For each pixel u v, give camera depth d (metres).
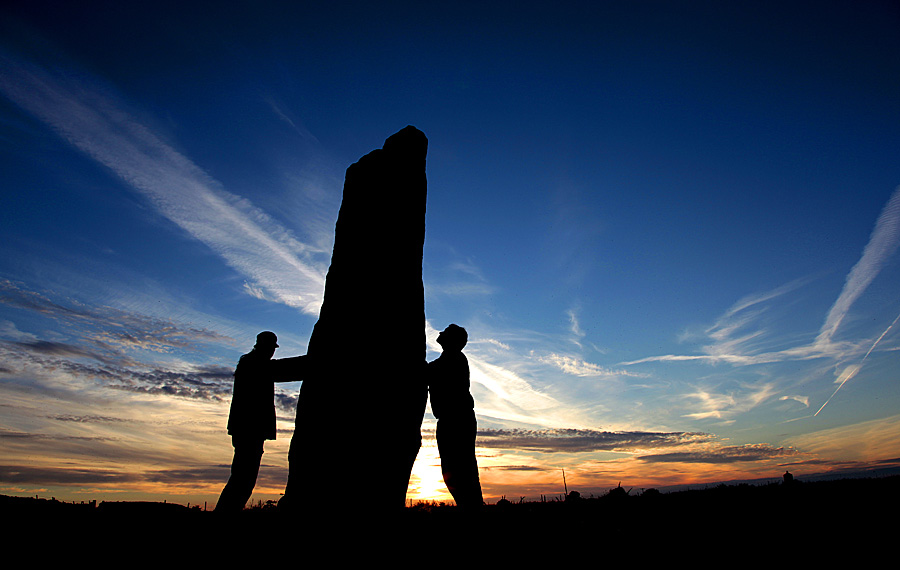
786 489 13.05
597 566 6.96
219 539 7.48
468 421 9.65
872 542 7.85
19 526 7.60
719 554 7.54
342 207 10.81
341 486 8.52
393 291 9.80
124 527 7.84
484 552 7.39
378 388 9.14
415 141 11.14
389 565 6.77
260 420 9.16
